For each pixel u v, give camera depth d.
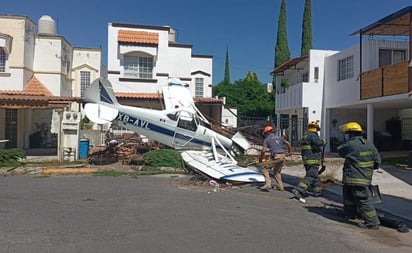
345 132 7.62
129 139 18.62
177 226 6.91
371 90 18.20
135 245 5.77
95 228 6.67
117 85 25.30
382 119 24.62
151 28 26.03
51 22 27.48
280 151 10.98
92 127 22.33
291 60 25.41
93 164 16.83
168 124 16.23
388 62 19.73
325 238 6.44
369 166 7.20
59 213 7.79
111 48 25.31
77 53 28.81
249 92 46.06
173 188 11.20
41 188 10.98
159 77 26.03
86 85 28.91
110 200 9.23
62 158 17.84
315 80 23.50
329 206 8.85
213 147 14.92
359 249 5.90
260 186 11.87
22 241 5.87
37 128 24.67
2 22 23.08
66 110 18.84
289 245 5.99
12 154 16.08
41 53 25.14
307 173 10.09
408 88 15.30
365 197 7.14
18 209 8.13
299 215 8.09
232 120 30.08
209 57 29.28
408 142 23.98
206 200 9.45
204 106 27.00
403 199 9.92
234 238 6.27
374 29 18.62
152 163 15.73
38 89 24.22
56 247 5.60
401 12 15.81
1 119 22.41
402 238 6.55
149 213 7.88
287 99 26.59
